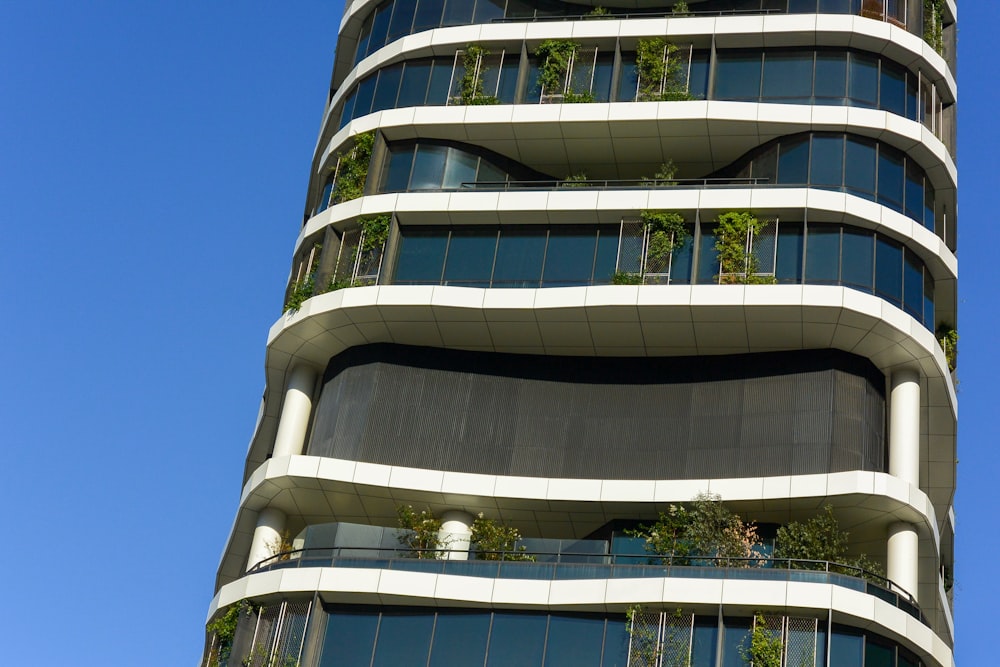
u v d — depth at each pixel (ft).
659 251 140.67
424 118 154.30
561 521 136.46
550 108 151.02
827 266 137.28
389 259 147.23
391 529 133.90
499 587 125.59
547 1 165.17
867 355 137.59
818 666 115.96
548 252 144.97
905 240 140.36
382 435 143.23
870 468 133.18
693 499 130.41
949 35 164.86
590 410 142.51
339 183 154.92
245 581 132.57
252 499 143.33
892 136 145.59
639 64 154.61
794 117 145.79
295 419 150.00
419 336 146.30
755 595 118.83
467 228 148.36
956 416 142.10
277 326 149.89
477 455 141.69
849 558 134.51
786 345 138.51
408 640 126.00
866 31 150.41
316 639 127.34
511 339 144.36
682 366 142.51
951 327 149.89
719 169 152.46
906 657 119.55
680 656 118.42
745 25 152.66
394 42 163.63
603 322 139.03
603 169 155.33
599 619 122.83
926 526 128.36
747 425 137.08
